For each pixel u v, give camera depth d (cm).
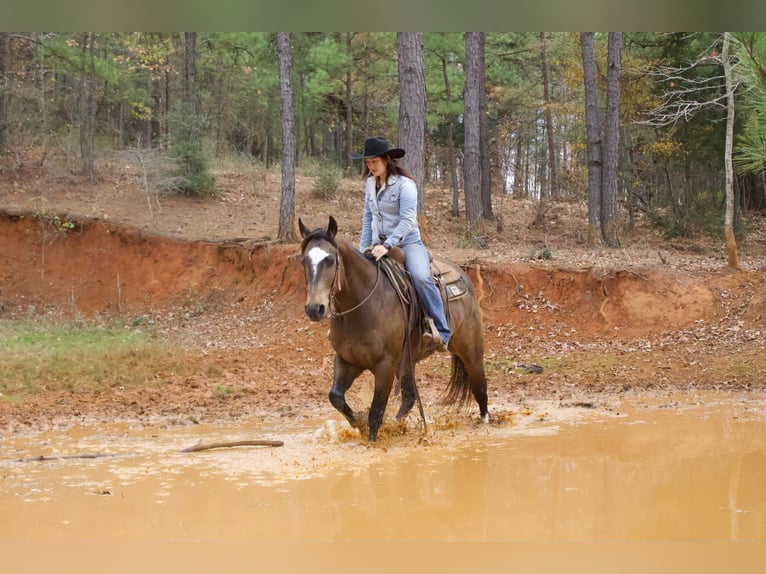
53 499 578
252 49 3077
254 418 971
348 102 3309
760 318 1487
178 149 2653
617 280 1639
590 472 660
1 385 1127
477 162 2361
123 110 3669
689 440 796
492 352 1496
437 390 1191
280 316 1812
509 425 898
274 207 2617
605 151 2314
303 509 550
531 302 1664
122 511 545
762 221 2984
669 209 2966
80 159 2786
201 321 1905
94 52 2812
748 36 686
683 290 1591
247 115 3672
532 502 563
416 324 805
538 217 2841
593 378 1248
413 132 1691
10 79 2752
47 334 1655
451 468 678
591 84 2334
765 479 630
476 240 2227
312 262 699
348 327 762
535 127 3944
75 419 956
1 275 2102
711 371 1251
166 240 2130
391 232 817
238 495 589
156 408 1035
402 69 1688
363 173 847
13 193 2442
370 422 780
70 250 2155
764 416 933
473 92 2362
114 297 2059
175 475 657
